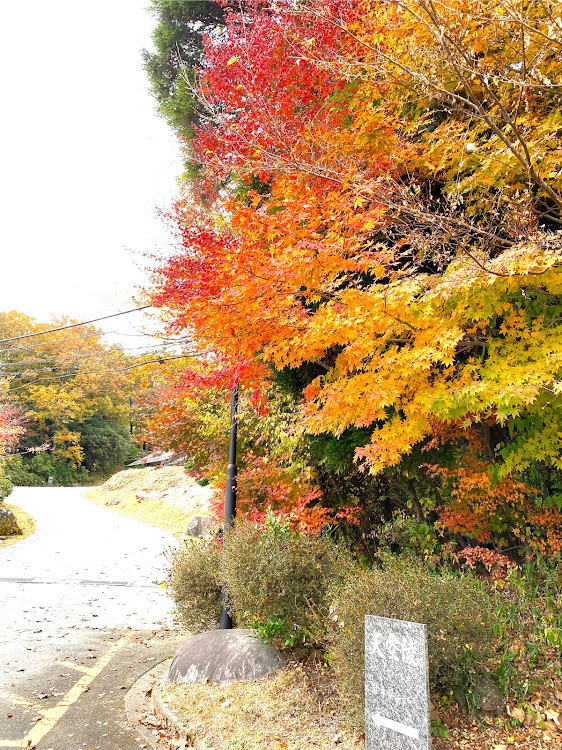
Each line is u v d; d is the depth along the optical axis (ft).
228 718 17.98
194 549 28.76
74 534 74.69
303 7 15.75
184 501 92.99
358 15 17.70
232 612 24.97
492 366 14.52
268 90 19.45
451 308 15.38
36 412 176.14
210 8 39.14
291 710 17.85
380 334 16.63
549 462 17.93
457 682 16.20
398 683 12.34
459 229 14.65
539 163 15.33
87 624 33.09
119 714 20.10
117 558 56.75
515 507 23.06
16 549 61.82
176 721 18.35
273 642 21.58
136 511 102.17
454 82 16.79
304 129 18.11
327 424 16.81
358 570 19.33
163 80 41.22
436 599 16.29
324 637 18.83
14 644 28.45
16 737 18.16
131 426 231.09
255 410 31.12
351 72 17.56
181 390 32.04
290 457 29.50
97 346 180.96
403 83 16.40
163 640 30.14
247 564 22.13
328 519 25.68
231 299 15.96
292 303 15.87
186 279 22.45
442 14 14.02
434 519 27.43
